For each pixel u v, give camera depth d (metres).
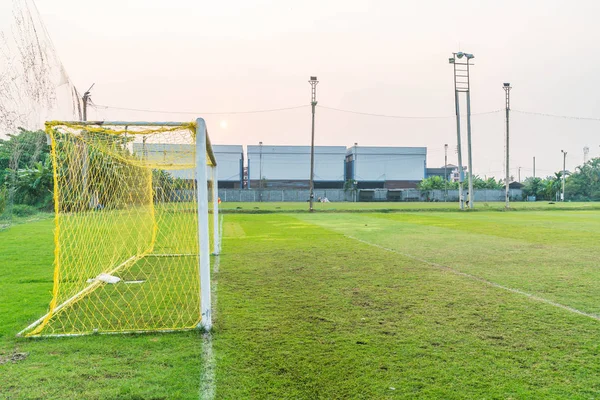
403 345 3.55
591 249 9.41
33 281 6.07
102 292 5.43
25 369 3.09
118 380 2.92
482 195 50.56
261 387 2.82
